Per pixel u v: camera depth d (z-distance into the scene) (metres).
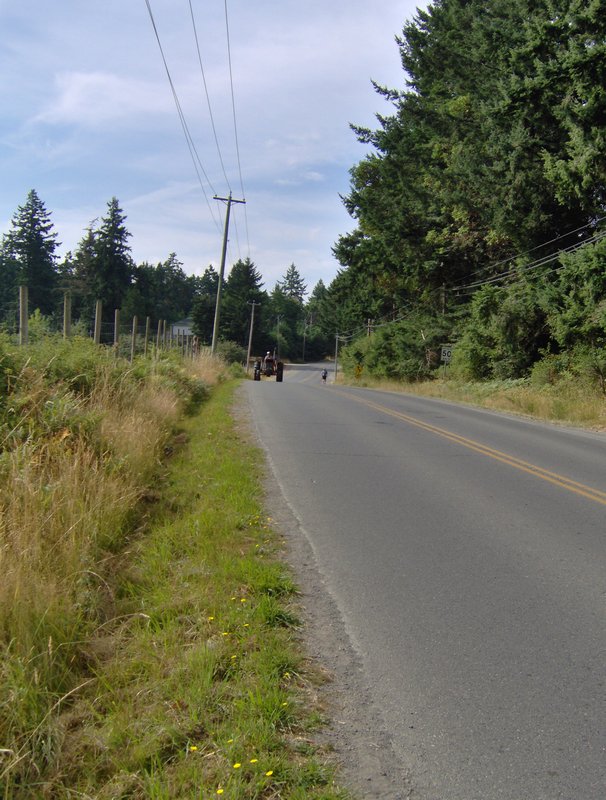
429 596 5.18
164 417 12.29
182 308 143.00
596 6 21.58
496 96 31.05
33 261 71.62
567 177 23.86
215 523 6.50
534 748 3.25
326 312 125.06
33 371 9.05
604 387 23.58
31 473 6.07
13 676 3.33
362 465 10.53
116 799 2.74
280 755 3.06
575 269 23.56
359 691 3.75
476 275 40.34
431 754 3.18
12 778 2.79
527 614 4.87
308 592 5.19
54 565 4.67
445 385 35.28
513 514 7.72
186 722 3.22
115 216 77.50
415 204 40.38
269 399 21.88
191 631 4.18
